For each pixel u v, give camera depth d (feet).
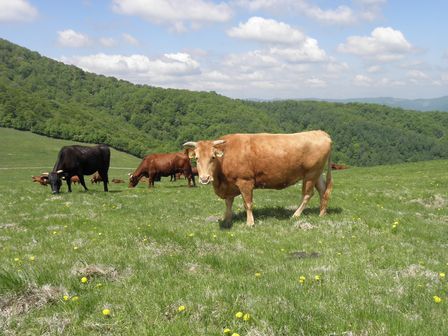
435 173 116.06
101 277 23.38
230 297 19.44
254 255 29.25
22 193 74.90
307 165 43.27
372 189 77.05
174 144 555.28
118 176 221.87
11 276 21.39
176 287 21.02
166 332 16.37
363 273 24.49
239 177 41.39
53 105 555.28
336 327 16.75
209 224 41.88
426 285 22.15
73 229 39.24
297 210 45.32
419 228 39.75
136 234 34.58
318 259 27.81
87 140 460.14
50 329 17.13
